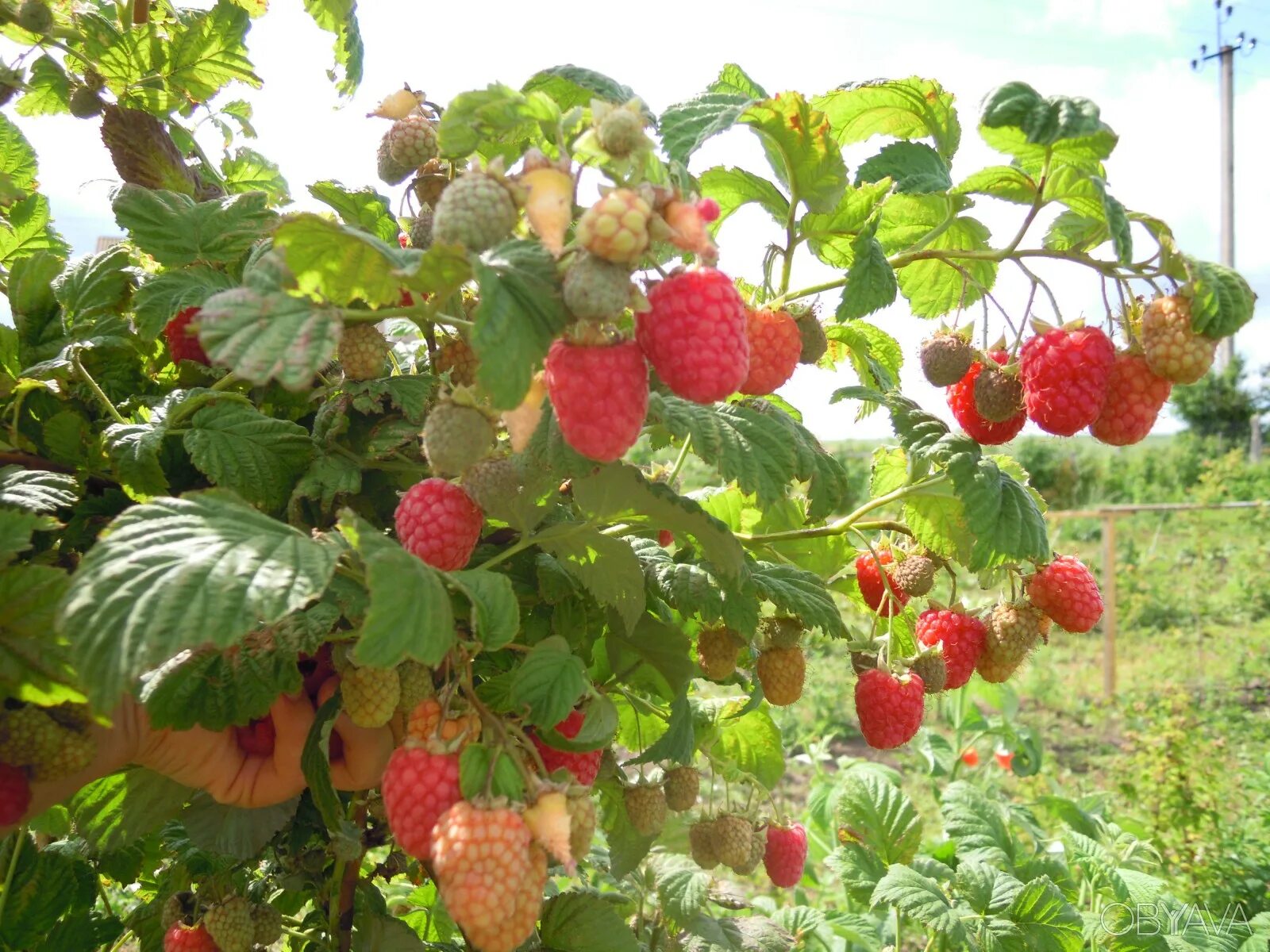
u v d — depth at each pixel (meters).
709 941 0.46
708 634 0.37
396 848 0.41
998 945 0.54
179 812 0.36
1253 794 1.24
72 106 0.42
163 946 0.40
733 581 0.30
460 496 0.26
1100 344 0.30
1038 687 1.88
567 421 0.21
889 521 0.38
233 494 0.23
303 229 0.20
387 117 0.32
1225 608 2.49
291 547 0.21
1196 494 2.74
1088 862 0.70
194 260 0.33
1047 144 0.27
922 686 0.36
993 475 0.32
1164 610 2.48
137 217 0.33
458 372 0.31
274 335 0.19
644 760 0.34
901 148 0.34
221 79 0.44
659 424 0.29
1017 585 0.38
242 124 0.51
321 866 0.37
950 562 0.40
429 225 0.30
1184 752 1.06
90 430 0.32
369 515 0.32
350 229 0.20
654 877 0.49
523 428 0.23
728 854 0.43
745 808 0.46
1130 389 0.30
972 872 0.58
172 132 0.45
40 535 0.29
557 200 0.21
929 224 0.37
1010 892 0.57
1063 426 0.30
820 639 0.41
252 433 0.30
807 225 0.33
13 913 0.37
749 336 0.29
